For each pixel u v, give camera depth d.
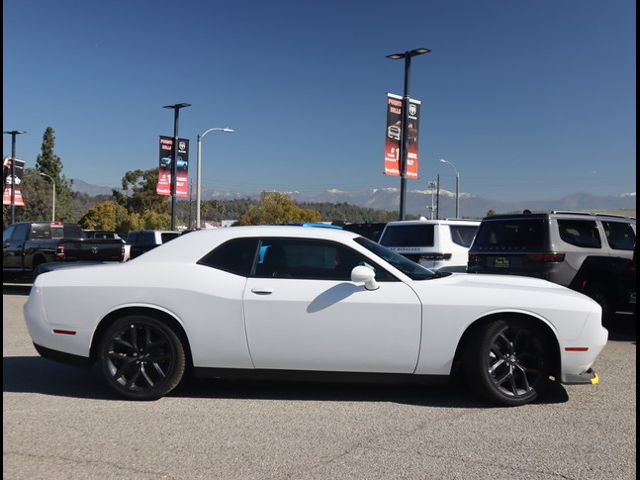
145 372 5.32
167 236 22.86
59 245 15.22
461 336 5.12
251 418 4.84
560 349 5.09
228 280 5.30
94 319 5.32
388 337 5.11
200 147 34.88
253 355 5.21
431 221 11.81
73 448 4.20
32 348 7.80
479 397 5.27
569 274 8.89
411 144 22.36
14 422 4.74
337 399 5.38
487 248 9.60
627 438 4.38
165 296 5.25
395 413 4.96
